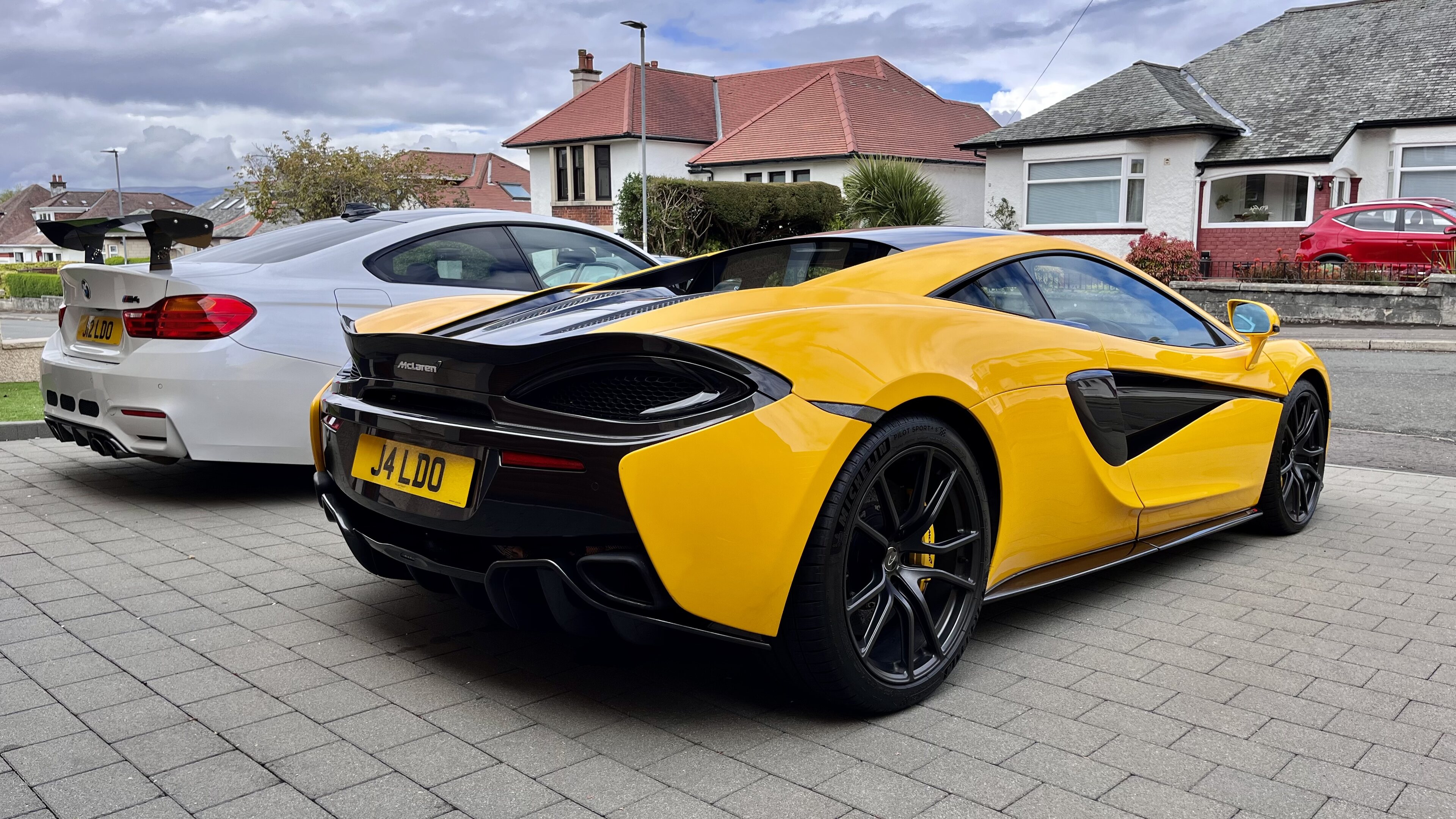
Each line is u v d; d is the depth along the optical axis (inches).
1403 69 824.9
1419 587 133.4
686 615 84.4
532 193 1414.9
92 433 171.2
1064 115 921.5
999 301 114.5
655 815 75.6
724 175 1233.4
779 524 83.7
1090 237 890.1
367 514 107.3
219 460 165.0
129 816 74.9
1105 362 117.5
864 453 88.4
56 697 96.3
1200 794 79.3
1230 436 140.9
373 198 1152.2
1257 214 829.2
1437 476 205.3
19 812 75.2
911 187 839.1
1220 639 114.4
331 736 88.4
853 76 1253.7
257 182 1150.3
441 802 77.2
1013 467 103.7
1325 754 86.0
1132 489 121.3
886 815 75.8
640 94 1337.4
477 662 105.9
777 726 91.4
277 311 169.5
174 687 98.7
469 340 93.8
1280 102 861.2
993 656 109.3
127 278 163.8
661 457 81.2
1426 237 627.2
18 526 160.9
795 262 123.1
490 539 89.1
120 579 133.4
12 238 4510.3
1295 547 154.3
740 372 84.3
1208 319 147.7
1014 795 79.0
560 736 88.8
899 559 95.0
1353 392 318.3
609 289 127.8
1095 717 93.5
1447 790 80.0
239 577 134.6
